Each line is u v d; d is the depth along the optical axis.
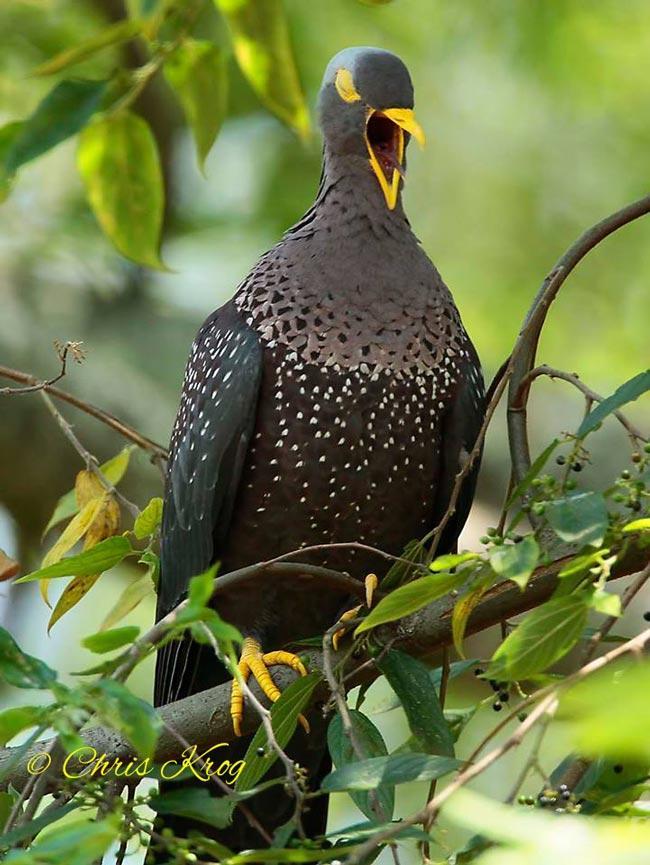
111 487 7.24
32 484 11.81
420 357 7.81
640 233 13.19
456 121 13.42
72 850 3.99
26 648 13.20
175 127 12.81
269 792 7.57
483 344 13.04
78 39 12.48
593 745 3.40
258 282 8.03
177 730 6.88
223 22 12.23
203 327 8.34
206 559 7.91
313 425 7.75
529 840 3.56
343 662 6.18
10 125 7.79
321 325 7.77
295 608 8.05
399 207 8.14
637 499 5.43
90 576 6.80
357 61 8.29
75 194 12.92
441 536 8.12
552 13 12.91
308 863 5.21
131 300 12.62
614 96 13.30
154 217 8.40
